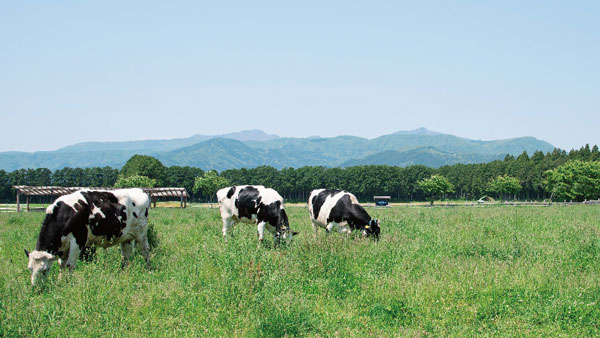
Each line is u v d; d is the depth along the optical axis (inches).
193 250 453.4
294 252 407.5
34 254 347.9
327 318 283.4
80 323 268.1
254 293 303.3
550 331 264.2
